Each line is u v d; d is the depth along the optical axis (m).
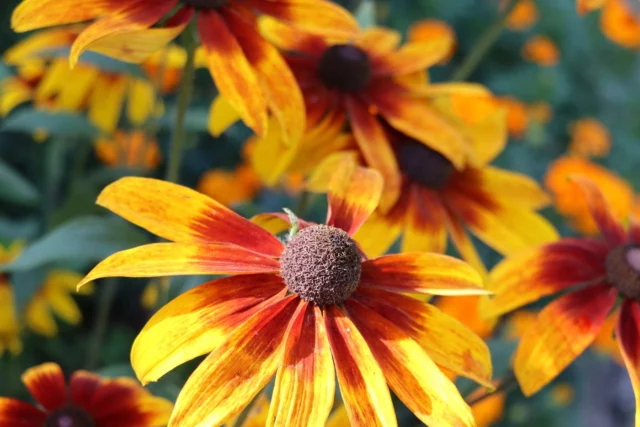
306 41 0.46
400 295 0.34
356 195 0.36
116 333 0.66
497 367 0.44
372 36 0.48
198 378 0.31
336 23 0.41
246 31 0.40
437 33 0.68
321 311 0.33
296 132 0.40
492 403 0.54
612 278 0.40
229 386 0.31
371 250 0.42
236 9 0.40
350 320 0.33
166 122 0.52
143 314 0.71
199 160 0.76
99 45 0.37
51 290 0.55
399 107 0.45
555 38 0.96
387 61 0.46
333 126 0.44
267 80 0.40
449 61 0.90
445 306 0.53
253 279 0.34
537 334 0.38
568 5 0.97
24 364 0.59
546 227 0.46
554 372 0.37
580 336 0.38
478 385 0.42
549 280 0.40
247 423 0.38
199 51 0.44
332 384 0.31
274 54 0.40
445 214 0.45
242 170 0.64
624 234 0.42
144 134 0.57
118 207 0.33
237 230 0.34
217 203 0.35
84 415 0.40
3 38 0.72
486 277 0.43
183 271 0.32
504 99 0.72
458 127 0.47
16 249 0.54
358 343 0.32
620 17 0.85
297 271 0.33
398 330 0.33
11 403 0.40
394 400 0.41
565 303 0.39
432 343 0.34
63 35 0.51
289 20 0.41
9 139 0.72
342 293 0.33
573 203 0.64
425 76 0.48
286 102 0.40
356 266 0.34
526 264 0.40
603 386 1.05
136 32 0.36
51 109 0.52
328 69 0.45
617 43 0.98
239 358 0.32
